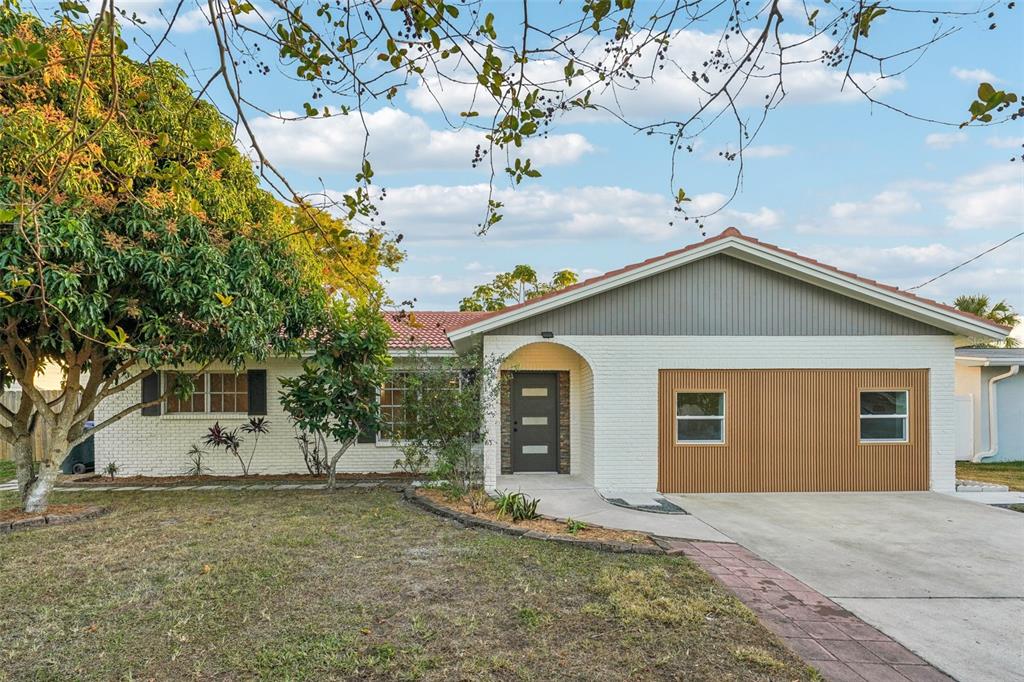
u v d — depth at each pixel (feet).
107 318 30.09
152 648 15.72
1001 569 23.32
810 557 24.67
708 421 39.27
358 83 9.89
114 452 47.11
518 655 15.34
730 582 21.20
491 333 38.83
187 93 27.09
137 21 9.20
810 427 39.24
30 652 15.47
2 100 23.70
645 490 38.63
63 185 24.23
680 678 14.30
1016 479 46.65
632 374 38.96
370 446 48.32
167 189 29.09
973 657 15.89
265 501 35.53
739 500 36.45
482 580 20.65
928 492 39.04
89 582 20.57
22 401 33.94
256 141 8.72
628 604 18.38
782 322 39.40
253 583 20.34
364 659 15.08
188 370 47.60
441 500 34.14
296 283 37.09
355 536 26.55
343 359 40.11
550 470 46.32
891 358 39.47
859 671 14.96
